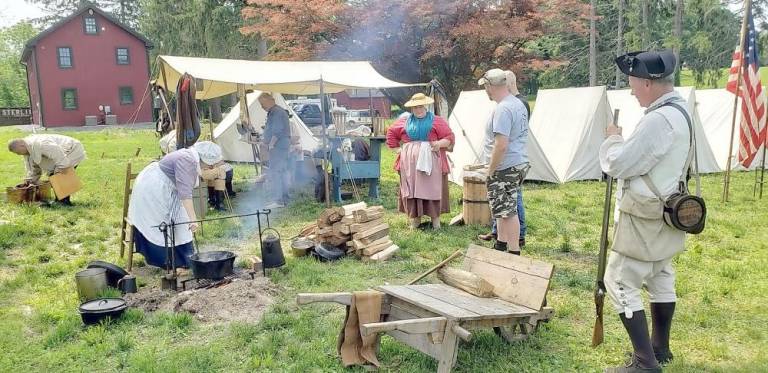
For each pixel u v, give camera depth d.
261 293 4.58
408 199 6.99
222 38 26.27
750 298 4.62
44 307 4.52
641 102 3.08
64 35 31.77
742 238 6.55
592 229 7.04
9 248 6.39
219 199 8.48
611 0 28.59
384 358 3.55
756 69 8.64
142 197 5.18
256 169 11.62
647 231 2.98
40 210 8.11
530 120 11.77
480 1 18.95
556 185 10.21
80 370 3.51
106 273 4.85
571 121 10.93
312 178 10.09
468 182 7.18
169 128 10.01
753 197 8.91
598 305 3.40
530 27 19.55
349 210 5.93
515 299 3.62
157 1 28.44
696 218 2.92
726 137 12.08
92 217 7.87
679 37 24.11
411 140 6.99
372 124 10.15
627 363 3.27
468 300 3.54
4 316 4.35
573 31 21.44
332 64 9.80
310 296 3.31
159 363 3.54
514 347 3.63
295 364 3.49
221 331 4.02
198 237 6.76
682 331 3.97
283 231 7.19
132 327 4.09
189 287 4.87
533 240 6.56
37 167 8.61
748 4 8.52
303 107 18.17
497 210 5.03
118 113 33.50
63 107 32.19
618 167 2.96
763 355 3.59
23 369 3.53
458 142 10.69
